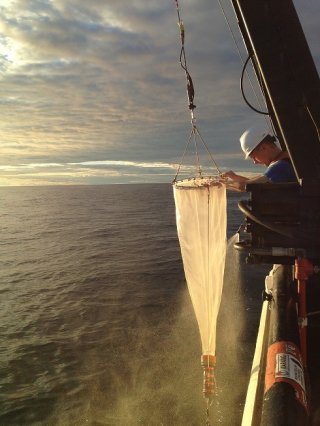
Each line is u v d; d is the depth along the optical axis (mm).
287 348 3367
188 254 4117
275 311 4129
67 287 20531
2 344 13398
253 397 3971
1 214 78812
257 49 2953
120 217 62375
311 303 4504
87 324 14969
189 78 4059
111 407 9852
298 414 2756
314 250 3051
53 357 12375
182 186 4051
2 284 21969
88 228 48906
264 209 3109
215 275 4113
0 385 10875
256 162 4086
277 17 2889
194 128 4148
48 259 29219
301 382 3070
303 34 2895
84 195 169125
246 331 13516
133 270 23531
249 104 3809
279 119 3025
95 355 12438
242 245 3211
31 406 9922
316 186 2957
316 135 2973
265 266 20672
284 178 3682
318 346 4473
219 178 4035
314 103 2934
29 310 16906
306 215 3006
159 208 79375
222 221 3988
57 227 52156
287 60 2926
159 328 14266
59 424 9297
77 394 10391
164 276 21641
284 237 3102
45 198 151375
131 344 13086
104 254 29844
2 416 9570
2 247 36594
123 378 11062
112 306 16906
